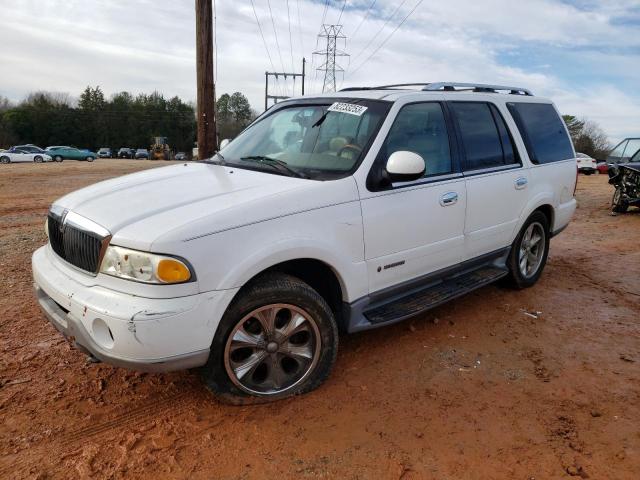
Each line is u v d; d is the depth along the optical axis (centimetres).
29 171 2425
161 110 9869
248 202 293
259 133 433
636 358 387
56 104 9088
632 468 263
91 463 261
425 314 463
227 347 290
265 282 297
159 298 260
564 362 378
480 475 257
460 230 417
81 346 279
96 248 279
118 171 2519
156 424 294
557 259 682
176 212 283
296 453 271
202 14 1003
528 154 496
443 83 434
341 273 329
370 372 356
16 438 279
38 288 330
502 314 469
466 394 331
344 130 376
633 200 1076
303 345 325
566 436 289
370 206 343
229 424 294
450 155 414
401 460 267
